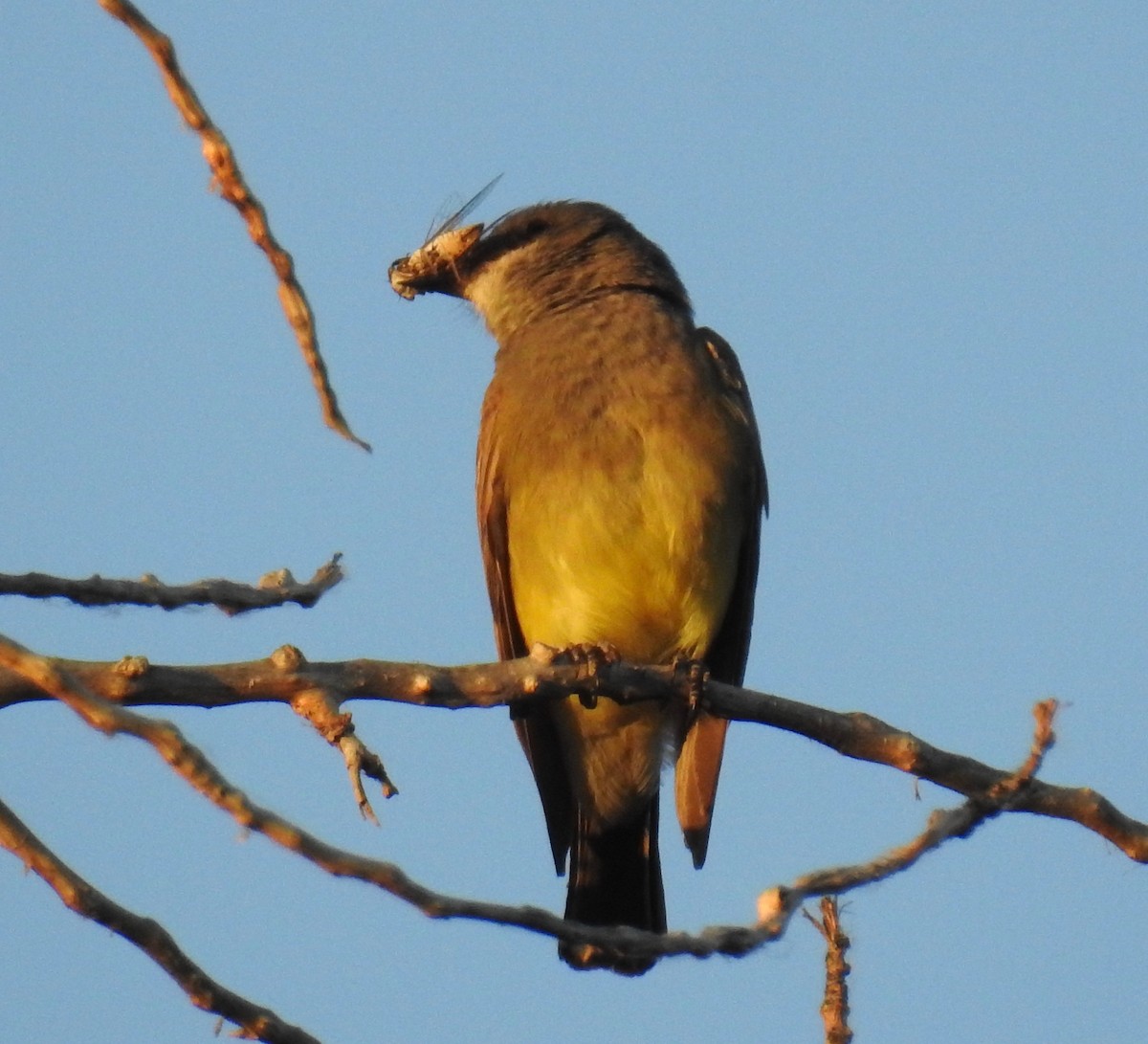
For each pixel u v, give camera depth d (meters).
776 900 6.97
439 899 6.01
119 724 5.52
